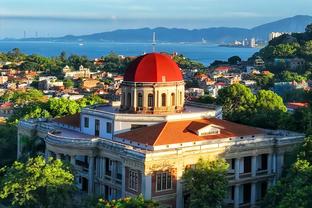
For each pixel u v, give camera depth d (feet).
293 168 314.96
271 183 413.39
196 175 346.74
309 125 447.01
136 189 359.25
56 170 337.11
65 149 409.69
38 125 488.02
